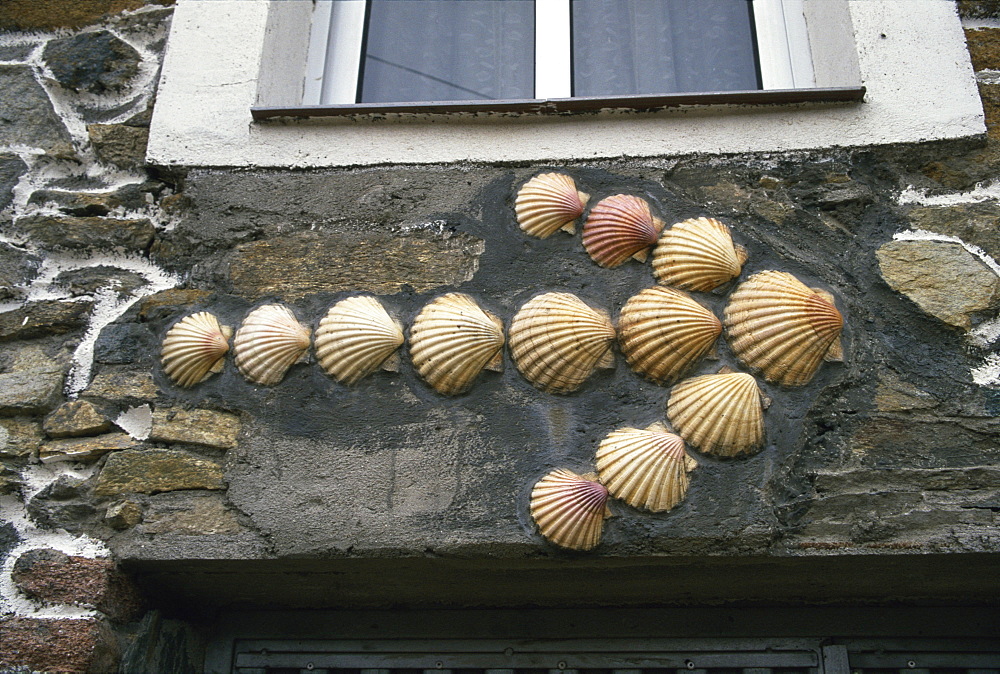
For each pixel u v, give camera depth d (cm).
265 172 220
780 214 209
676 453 185
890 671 204
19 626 179
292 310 205
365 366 197
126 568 188
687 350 194
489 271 206
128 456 194
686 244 202
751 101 218
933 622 207
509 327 199
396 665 208
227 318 206
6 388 200
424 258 208
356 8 255
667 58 246
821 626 207
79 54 237
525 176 214
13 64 238
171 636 202
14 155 225
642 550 182
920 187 212
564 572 194
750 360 194
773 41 244
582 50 248
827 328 193
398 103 219
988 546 178
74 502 191
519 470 189
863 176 213
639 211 204
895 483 185
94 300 210
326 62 248
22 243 216
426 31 253
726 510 183
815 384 193
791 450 189
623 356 197
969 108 217
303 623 213
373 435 193
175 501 190
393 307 204
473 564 189
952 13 229
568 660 206
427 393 196
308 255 211
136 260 217
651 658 205
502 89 244
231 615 214
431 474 189
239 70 231
